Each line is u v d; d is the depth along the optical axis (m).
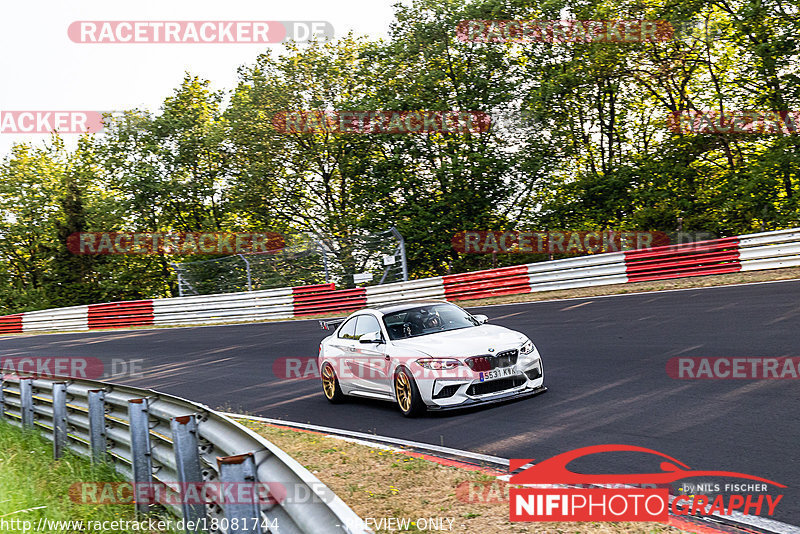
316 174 34.97
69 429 7.91
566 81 29.11
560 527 4.48
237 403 11.17
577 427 6.83
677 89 30.62
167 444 5.37
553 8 29.08
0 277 46.56
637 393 7.85
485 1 29.80
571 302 17.23
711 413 6.69
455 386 8.10
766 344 9.38
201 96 39.56
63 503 5.94
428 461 6.34
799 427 5.91
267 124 33.75
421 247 30.55
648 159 30.06
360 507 5.36
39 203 45.34
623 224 28.81
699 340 10.31
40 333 32.41
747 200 25.88
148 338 24.16
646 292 16.72
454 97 30.52
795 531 4.02
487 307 19.30
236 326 24.48
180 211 39.12
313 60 33.56
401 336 9.00
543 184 30.73
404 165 31.14
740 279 15.99
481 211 29.75
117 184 38.19
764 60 25.84
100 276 40.59
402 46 30.50
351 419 8.90
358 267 25.03
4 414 10.59
